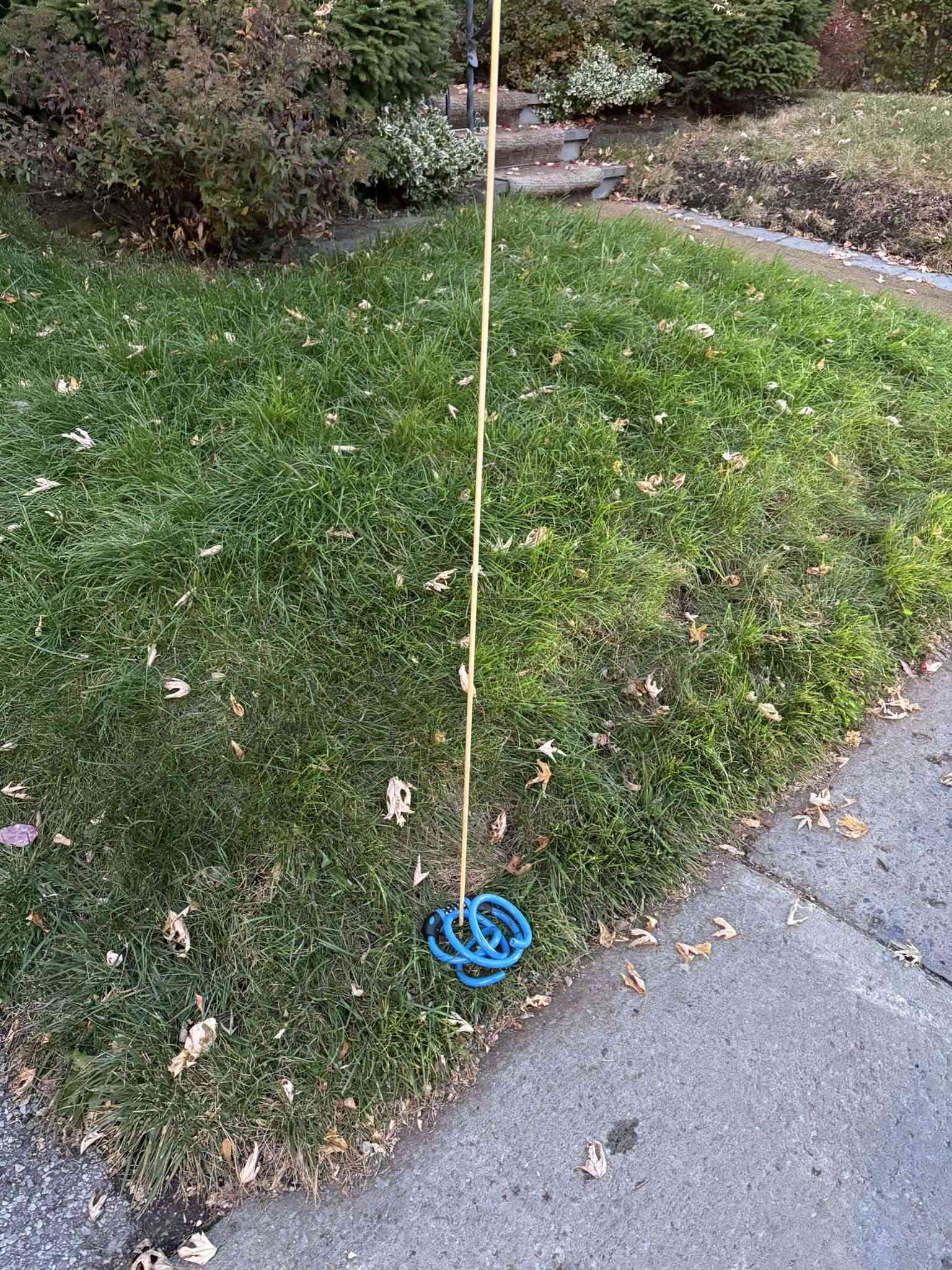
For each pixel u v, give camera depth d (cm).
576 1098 191
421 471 303
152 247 452
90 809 226
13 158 407
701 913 232
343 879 217
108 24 412
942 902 237
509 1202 174
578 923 226
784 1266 167
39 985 200
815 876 243
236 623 260
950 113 754
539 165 699
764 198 669
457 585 274
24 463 299
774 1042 203
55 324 367
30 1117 184
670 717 264
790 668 287
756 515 322
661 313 408
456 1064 196
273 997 199
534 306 389
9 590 264
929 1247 171
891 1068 200
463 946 208
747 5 760
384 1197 175
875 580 323
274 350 352
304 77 399
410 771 237
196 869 216
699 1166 181
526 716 253
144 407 324
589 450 321
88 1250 166
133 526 276
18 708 242
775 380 381
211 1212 173
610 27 764
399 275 414
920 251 607
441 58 511
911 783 271
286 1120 182
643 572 293
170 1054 190
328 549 277
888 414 393
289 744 236
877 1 949
